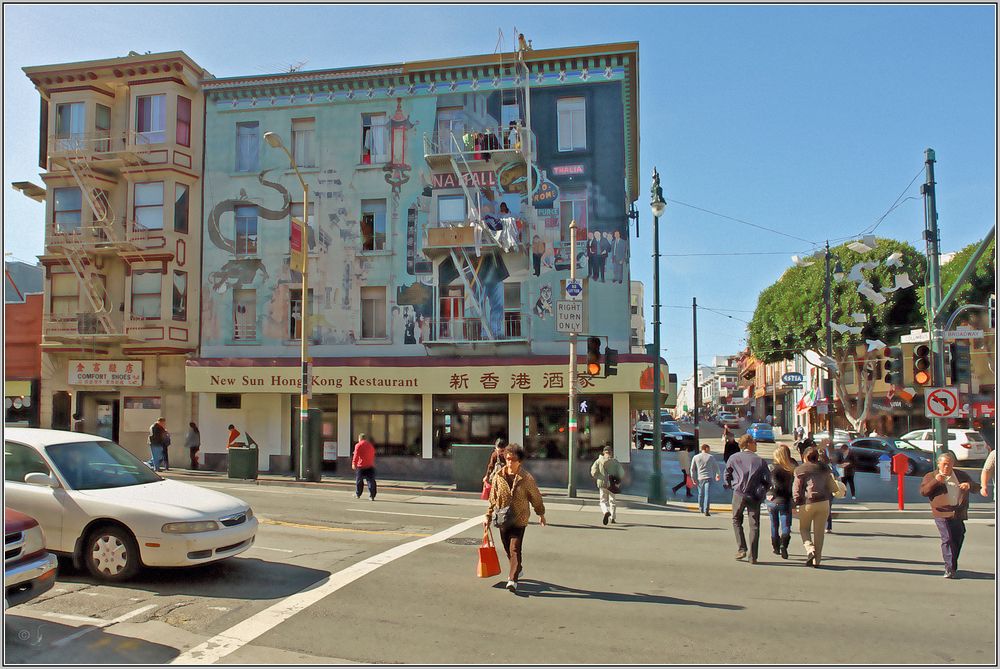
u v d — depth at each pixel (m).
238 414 26.19
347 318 25.59
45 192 28.67
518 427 24.14
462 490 20.50
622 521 15.37
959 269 34.59
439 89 25.62
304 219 22.88
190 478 22.92
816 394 48.97
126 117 27.14
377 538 11.85
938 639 6.83
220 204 26.77
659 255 20.06
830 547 12.18
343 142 26.14
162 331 25.72
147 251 26.05
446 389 23.53
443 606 7.74
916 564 10.62
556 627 7.05
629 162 27.70
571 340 19.70
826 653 6.39
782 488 10.98
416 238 25.41
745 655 6.31
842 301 38.78
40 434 9.19
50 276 27.20
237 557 9.95
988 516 17.11
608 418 23.56
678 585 8.95
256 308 26.34
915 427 43.16
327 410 25.67
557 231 24.45
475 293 24.69
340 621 7.13
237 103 26.94
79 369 26.86
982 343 35.25
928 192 18.56
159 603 7.61
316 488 21.47
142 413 26.91
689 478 20.58
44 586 6.52
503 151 24.12
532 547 11.57
